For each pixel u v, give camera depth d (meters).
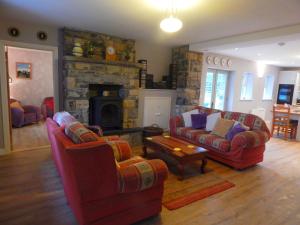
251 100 7.35
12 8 2.92
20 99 6.59
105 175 1.66
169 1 2.47
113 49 4.41
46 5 2.79
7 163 3.29
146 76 5.19
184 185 2.84
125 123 4.86
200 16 2.94
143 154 3.90
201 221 2.09
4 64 3.51
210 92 6.34
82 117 4.19
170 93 5.68
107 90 4.75
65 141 1.82
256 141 3.34
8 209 2.14
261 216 2.22
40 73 6.78
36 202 2.29
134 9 2.80
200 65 5.54
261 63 7.38
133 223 1.99
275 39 3.55
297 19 2.91
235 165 3.40
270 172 3.40
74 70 3.98
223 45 4.27
